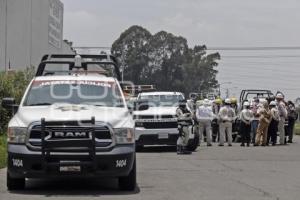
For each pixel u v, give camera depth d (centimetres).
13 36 3056
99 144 1017
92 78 1211
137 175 1359
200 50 9406
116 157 1019
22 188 1097
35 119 1023
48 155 1005
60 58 1431
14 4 3062
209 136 2473
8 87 2173
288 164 1667
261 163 1688
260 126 2495
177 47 9206
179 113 2017
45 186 1155
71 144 1008
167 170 1471
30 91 1167
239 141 2744
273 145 2550
